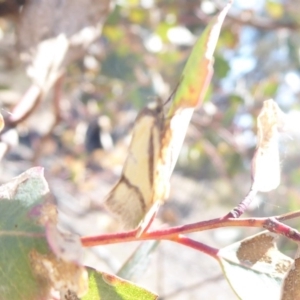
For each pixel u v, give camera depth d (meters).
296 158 0.54
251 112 0.60
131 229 0.13
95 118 0.69
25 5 0.29
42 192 0.13
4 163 0.64
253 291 0.15
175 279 0.70
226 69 0.58
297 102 0.63
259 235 0.15
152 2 0.55
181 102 0.13
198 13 0.57
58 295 0.13
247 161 0.64
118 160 0.67
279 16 0.61
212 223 0.14
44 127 0.67
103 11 0.29
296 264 0.14
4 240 0.12
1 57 0.41
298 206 0.53
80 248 0.12
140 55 0.56
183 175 0.89
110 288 0.14
